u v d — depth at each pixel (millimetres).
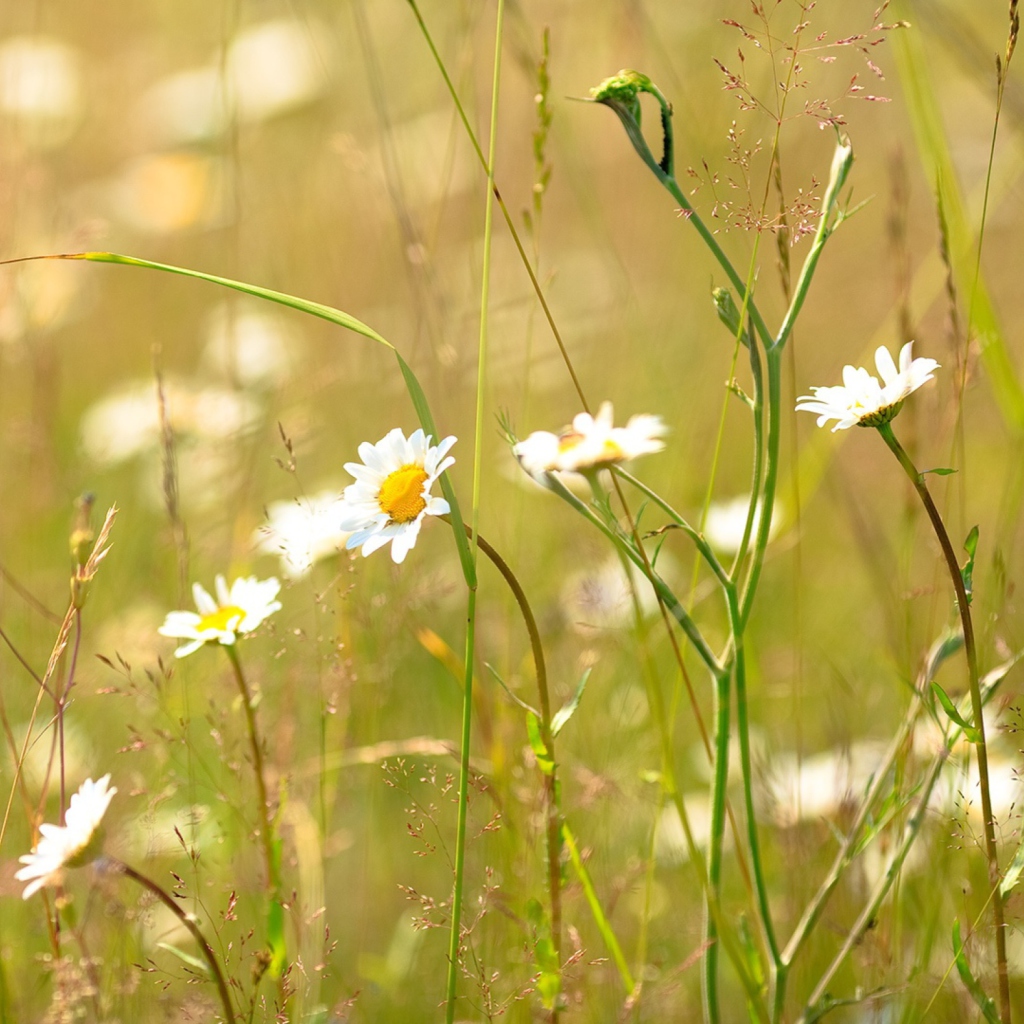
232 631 1696
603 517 1640
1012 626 1840
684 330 2611
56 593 2008
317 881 1772
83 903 1776
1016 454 1915
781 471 2336
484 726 1814
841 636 2018
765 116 2326
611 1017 1746
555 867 1672
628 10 2350
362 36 2123
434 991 1786
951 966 1668
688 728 1932
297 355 2600
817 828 1795
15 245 2326
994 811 1745
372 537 1640
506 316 2650
